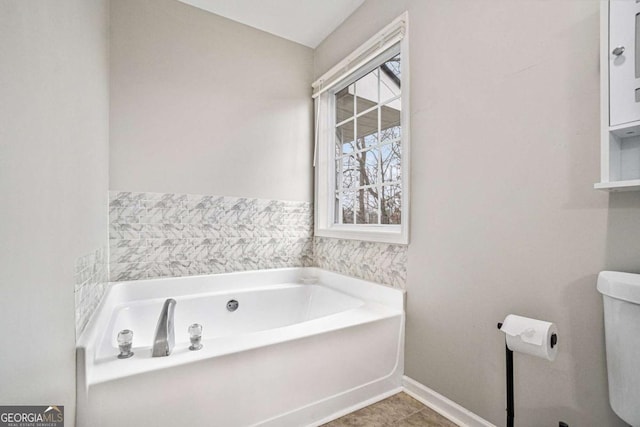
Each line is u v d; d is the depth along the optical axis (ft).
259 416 4.28
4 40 1.86
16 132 2.01
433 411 5.20
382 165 7.23
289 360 4.53
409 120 5.96
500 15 4.50
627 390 2.98
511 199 4.33
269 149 8.41
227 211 7.80
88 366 3.37
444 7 5.32
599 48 3.49
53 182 2.71
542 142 4.00
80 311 3.70
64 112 3.07
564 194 3.78
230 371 4.06
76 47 3.57
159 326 4.08
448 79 5.24
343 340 5.08
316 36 8.63
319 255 8.78
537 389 4.01
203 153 7.50
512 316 3.90
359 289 6.93
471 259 4.83
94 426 3.30
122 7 6.63
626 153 3.28
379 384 5.55
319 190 8.77
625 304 3.00
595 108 3.52
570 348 3.69
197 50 7.45
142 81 6.82
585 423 3.56
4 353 1.83
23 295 2.09
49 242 2.58
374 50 6.81
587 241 3.57
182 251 7.25
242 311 7.41
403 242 5.98
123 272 6.66
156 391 3.61
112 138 6.51
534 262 4.06
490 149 4.60
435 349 5.35
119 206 6.59
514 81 4.31
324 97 8.90
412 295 5.85
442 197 5.32
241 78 8.02
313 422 4.77
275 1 7.24
